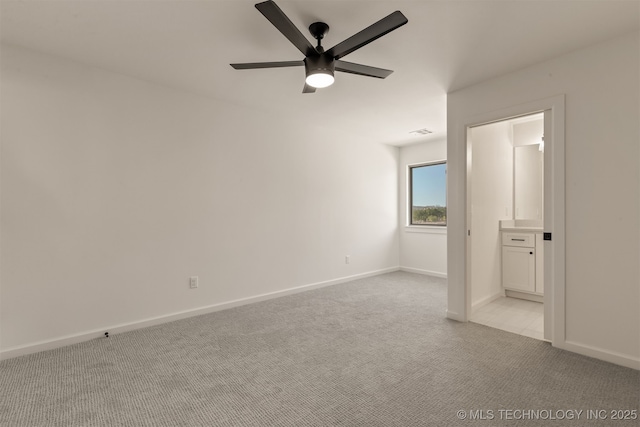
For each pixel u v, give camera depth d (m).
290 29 1.71
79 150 2.65
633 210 2.17
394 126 4.54
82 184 2.67
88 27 2.14
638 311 2.16
